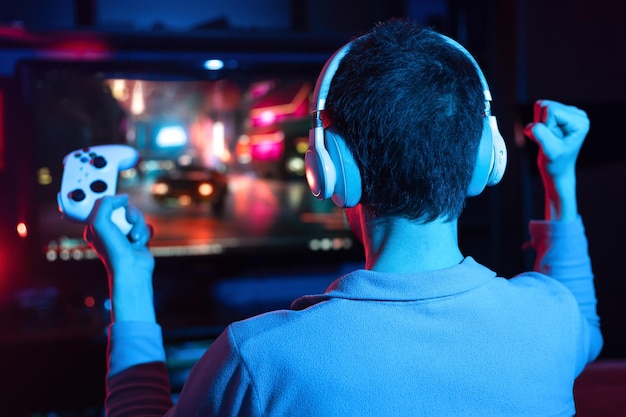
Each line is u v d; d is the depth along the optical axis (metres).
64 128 2.11
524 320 0.59
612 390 1.14
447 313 0.56
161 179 2.21
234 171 2.26
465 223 2.17
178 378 1.91
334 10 2.57
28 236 2.10
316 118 0.60
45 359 1.87
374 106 0.55
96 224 0.70
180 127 2.19
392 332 0.54
